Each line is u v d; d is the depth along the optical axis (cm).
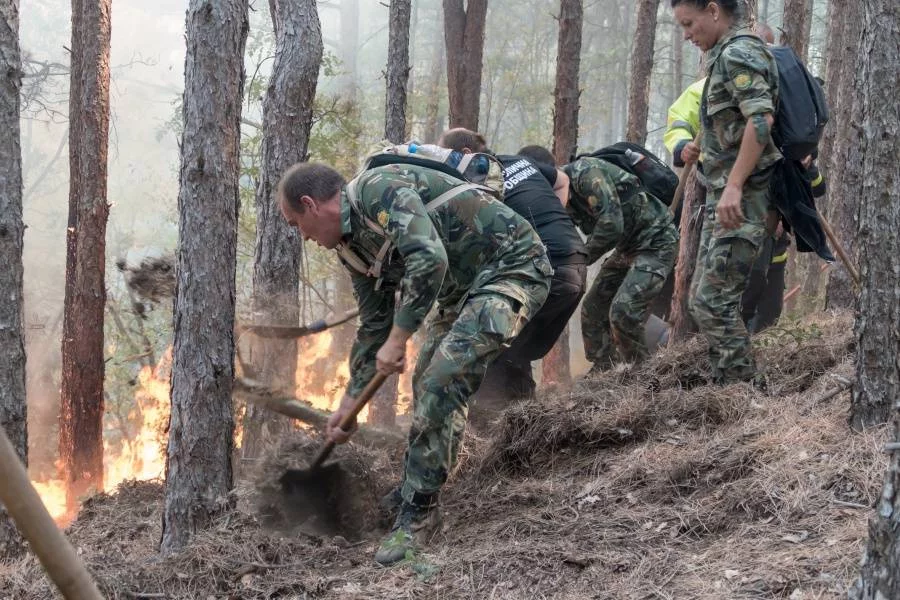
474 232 345
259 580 332
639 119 994
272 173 591
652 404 417
